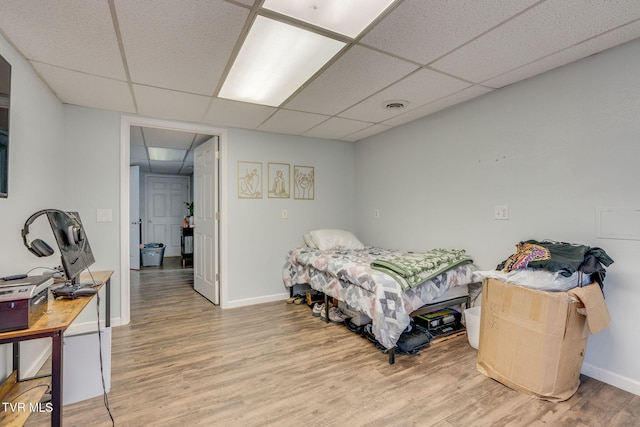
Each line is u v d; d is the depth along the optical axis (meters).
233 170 3.61
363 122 3.41
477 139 2.73
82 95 2.58
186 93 2.56
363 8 1.51
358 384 1.99
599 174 2.00
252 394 1.89
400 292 2.25
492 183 2.62
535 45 1.86
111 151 2.98
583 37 1.78
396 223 3.65
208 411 1.73
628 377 1.89
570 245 2.00
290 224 3.96
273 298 3.84
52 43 1.80
